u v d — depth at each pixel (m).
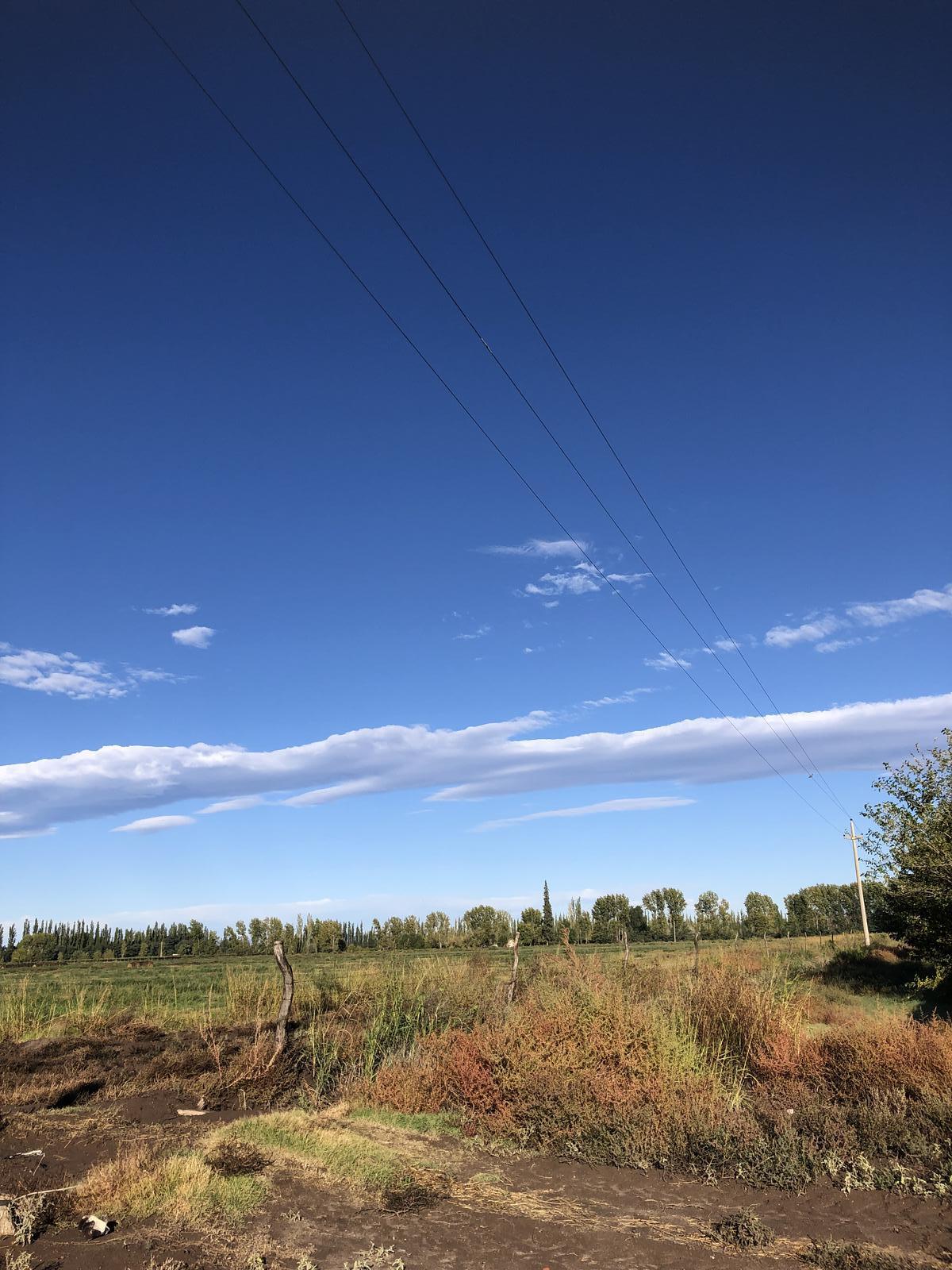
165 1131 9.20
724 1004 12.34
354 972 20.95
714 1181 8.05
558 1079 10.04
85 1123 9.38
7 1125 9.26
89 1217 6.49
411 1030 13.70
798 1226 6.86
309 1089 11.29
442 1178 8.01
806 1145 8.38
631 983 13.63
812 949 39.16
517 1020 11.58
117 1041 15.04
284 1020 12.57
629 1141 8.81
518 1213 7.17
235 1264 5.86
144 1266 5.73
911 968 27.94
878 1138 8.47
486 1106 10.05
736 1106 9.56
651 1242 6.55
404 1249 6.33
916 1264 6.00
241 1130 9.02
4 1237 6.09
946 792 21.97
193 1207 6.78
